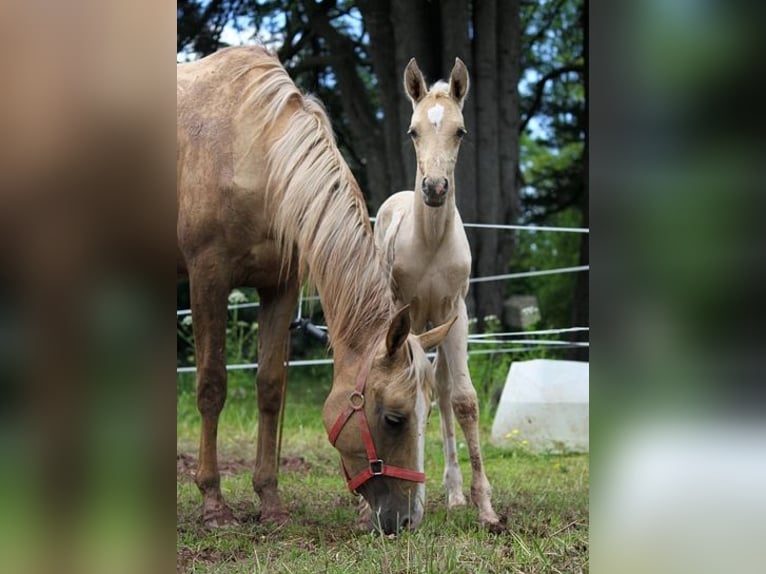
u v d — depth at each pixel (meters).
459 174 9.73
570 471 5.71
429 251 4.16
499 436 7.02
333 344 3.66
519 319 10.36
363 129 10.61
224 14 11.77
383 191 10.52
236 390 9.77
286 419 8.64
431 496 4.85
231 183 4.03
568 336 11.89
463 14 9.47
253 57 4.29
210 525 3.93
